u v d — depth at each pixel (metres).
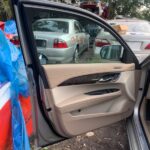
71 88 2.72
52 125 2.69
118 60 3.01
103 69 2.86
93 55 2.86
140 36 7.05
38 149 2.71
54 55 2.62
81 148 3.65
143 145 2.79
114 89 3.00
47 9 2.46
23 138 2.46
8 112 2.40
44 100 2.58
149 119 3.49
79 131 2.85
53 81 2.59
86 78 2.78
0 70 2.41
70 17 2.71
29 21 2.36
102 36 2.92
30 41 2.40
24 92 2.69
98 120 2.97
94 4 19.95
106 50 2.94
